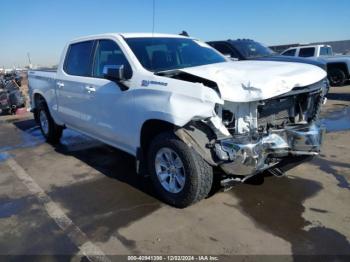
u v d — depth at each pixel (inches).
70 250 117.0
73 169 196.7
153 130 150.2
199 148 127.9
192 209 140.9
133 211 141.9
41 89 249.9
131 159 210.5
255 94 118.2
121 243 119.6
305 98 146.7
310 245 113.9
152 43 172.6
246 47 373.7
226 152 123.5
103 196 157.8
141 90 144.0
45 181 180.1
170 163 141.7
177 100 126.8
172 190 142.5
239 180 133.7
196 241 119.0
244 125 127.4
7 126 339.9
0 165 211.2
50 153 232.2
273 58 352.8
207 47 198.8
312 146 138.9
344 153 203.9
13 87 444.1
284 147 132.2
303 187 157.5
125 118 157.6
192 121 128.6
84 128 204.8
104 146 241.4
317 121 153.0
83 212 143.3
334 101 416.5
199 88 120.6
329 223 126.6
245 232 123.0
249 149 121.3
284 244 115.1
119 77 148.9
